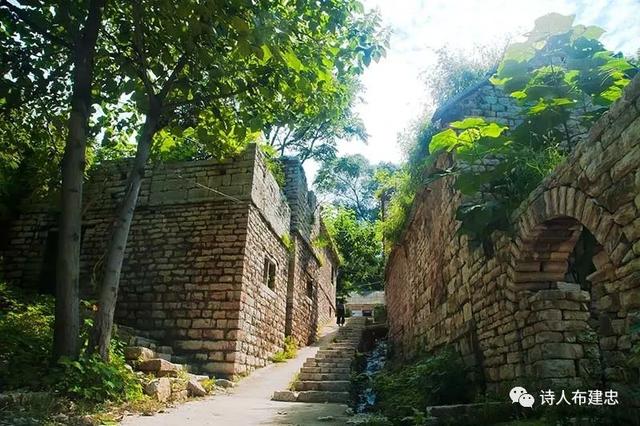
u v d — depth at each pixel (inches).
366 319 816.9
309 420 239.8
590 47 259.8
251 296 450.0
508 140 257.6
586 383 198.1
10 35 286.7
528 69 270.7
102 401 221.8
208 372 393.7
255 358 452.8
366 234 1270.9
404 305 544.1
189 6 217.6
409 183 457.4
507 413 202.8
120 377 243.1
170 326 419.8
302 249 676.1
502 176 254.1
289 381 399.9
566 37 260.2
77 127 261.1
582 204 177.3
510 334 238.5
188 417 226.2
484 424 199.8
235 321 411.8
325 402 319.6
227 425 213.2
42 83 299.9
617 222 156.8
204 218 453.4
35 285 470.9
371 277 1288.1
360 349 623.8
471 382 279.0
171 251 446.9
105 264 267.4
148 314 427.5
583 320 214.4
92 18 264.1
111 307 260.5
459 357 311.3
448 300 345.7
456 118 339.0
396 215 553.6
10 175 496.1
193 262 438.9
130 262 450.9
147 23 269.7
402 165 478.3
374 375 429.7
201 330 413.1
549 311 214.4
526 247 227.1
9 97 291.4
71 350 240.1
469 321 296.8
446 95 427.5
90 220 480.1
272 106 318.0
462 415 209.0
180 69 286.7
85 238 473.4
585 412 178.9
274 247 546.9
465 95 341.4
